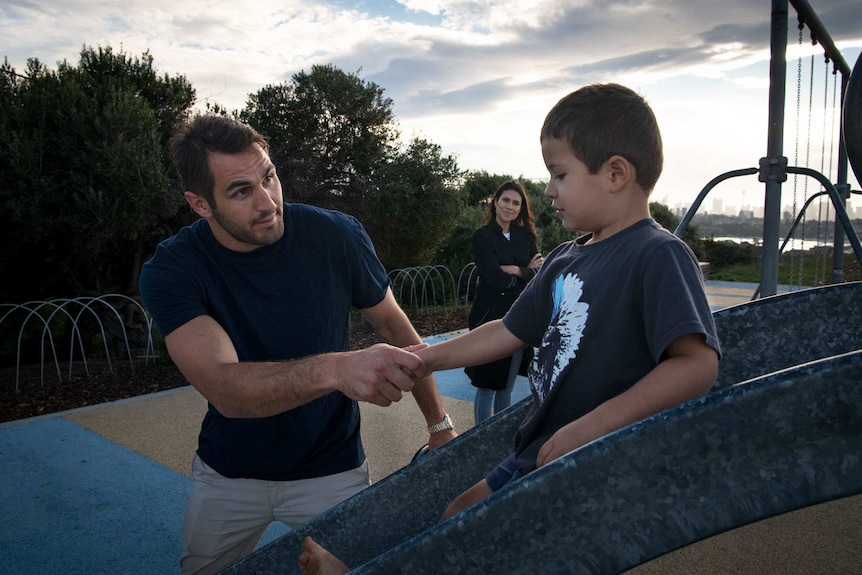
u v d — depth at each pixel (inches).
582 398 49.1
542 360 53.5
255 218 69.6
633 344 47.1
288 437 74.8
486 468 62.2
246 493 76.4
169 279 70.3
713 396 27.6
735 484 27.2
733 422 27.2
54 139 300.7
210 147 67.6
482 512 30.5
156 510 134.0
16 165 288.7
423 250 478.6
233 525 77.6
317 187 518.9
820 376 26.1
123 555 115.9
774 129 133.6
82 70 350.9
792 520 109.5
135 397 224.2
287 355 76.4
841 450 26.0
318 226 77.9
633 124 49.2
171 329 68.9
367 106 534.3
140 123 319.6
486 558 30.6
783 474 26.6
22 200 292.5
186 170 69.1
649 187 51.3
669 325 41.9
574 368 49.4
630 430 28.5
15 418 208.4
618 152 49.1
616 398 42.4
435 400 83.5
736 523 27.0
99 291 356.8
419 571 31.7
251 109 533.3
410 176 464.4
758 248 700.7
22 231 303.6
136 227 326.6
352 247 80.3
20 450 172.2
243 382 62.0
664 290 43.4
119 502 138.0
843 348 54.8
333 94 521.0
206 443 77.6
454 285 466.9
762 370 56.4
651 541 28.1
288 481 76.5
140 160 312.2
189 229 76.6
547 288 59.1
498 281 154.9
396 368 59.1
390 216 460.4
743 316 56.1
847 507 113.2
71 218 300.4
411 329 88.2
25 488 146.6
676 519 27.8
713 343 41.6
